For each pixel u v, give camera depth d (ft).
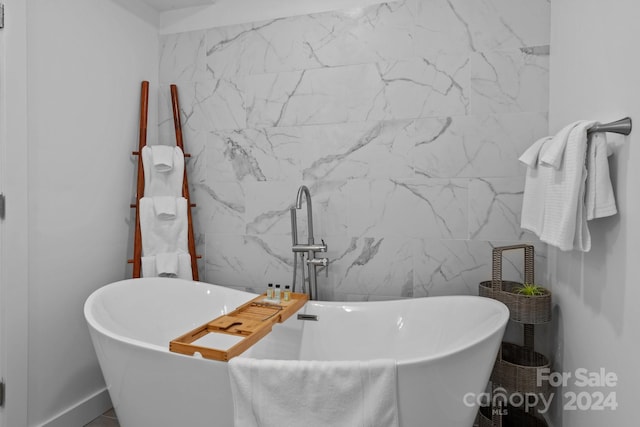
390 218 6.86
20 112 5.42
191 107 7.91
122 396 4.82
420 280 6.75
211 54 7.78
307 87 7.22
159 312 6.82
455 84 6.52
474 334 5.26
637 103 3.42
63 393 6.18
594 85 4.39
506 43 6.31
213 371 4.25
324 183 7.16
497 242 6.42
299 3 7.24
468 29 6.45
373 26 6.88
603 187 3.84
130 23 7.42
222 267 7.80
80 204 6.45
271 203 7.47
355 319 6.39
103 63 6.85
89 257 6.64
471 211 6.51
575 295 4.98
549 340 6.07
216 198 7.80
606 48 4.07
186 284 7.11
